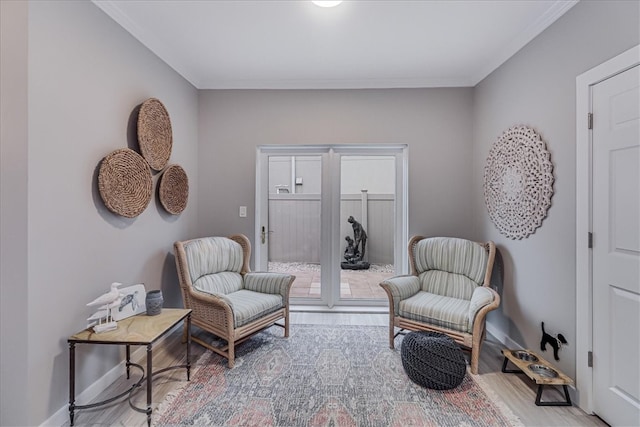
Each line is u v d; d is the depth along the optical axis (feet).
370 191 11.66
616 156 5.42
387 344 8.72
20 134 4.93
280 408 5.99
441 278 9.30
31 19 4.96
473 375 7.16
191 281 8.42
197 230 11.19
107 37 6.64
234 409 5.94
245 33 7.82
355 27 7.53
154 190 8.45
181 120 9.94
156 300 6.70
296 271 11.87
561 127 6.64
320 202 11.68
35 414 5.09
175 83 9.53
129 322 6.27
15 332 4.98
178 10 6.84
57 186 5.47
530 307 7.70
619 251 5.41
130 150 7.11
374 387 6.68
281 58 9.18
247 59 9.26
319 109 11.02
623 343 5.34
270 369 7.39
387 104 10.91
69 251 5.73
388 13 6.95
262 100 11.10
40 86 5.13
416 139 10.89
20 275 4.97
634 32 5.04
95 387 6.34
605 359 5.65
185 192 9.82
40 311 5.18
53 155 5.39
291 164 11.75
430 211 10.91
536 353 7.45
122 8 6.76
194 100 10.84
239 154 11.17
